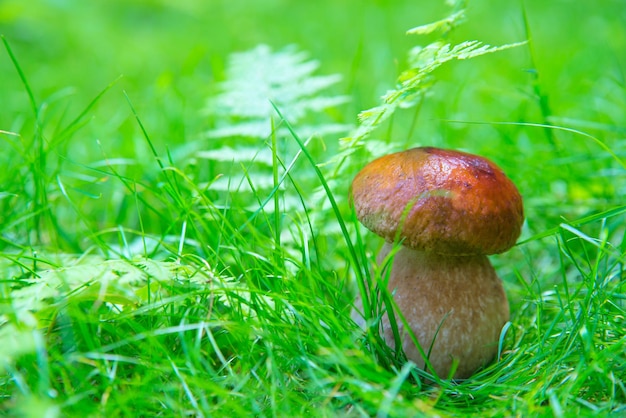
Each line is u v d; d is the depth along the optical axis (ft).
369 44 3.43
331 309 1.20
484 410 1.14
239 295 1.23
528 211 1.69
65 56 3.43
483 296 1.29
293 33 3.55
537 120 2.06
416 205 1.20
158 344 1.10
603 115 2.07
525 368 1.21
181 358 1.19
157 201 1.74
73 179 1.95
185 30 4.02
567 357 1.19
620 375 1.17
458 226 1.19
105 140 2.08
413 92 1.46
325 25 3.80
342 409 1.14
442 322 1.25
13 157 1.75
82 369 1.14
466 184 1.21
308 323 1.20
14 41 3.51
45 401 1.01
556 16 3.75
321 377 1.16
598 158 1.70
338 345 1.16
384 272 1.33
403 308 1.28
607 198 1.67
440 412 1.08
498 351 1.25
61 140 1.57
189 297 1.20
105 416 1.04
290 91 1.82
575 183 1.74
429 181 1.21
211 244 1.41
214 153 1.63
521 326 1.38
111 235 1.67
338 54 3.33
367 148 1.55
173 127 2.02
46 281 1.15
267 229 1.59
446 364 1.28
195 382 1.05
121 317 1.14
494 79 2.69
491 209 1.21
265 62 1.88
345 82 2.72
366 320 1.18
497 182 1.24
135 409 1.09
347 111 2.24
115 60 3.36
